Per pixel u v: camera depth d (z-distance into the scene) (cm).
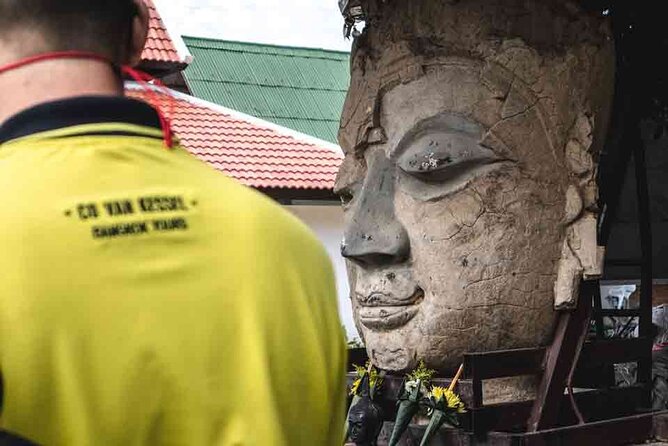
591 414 438
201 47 1641
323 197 1245
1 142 134
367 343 445
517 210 419
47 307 123
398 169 439
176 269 131
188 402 128
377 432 423
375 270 438
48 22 137
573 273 418
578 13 443
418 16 445
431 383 414
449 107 425
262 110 1555
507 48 426
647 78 489
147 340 127
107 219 130
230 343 132
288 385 136
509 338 418
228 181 144
